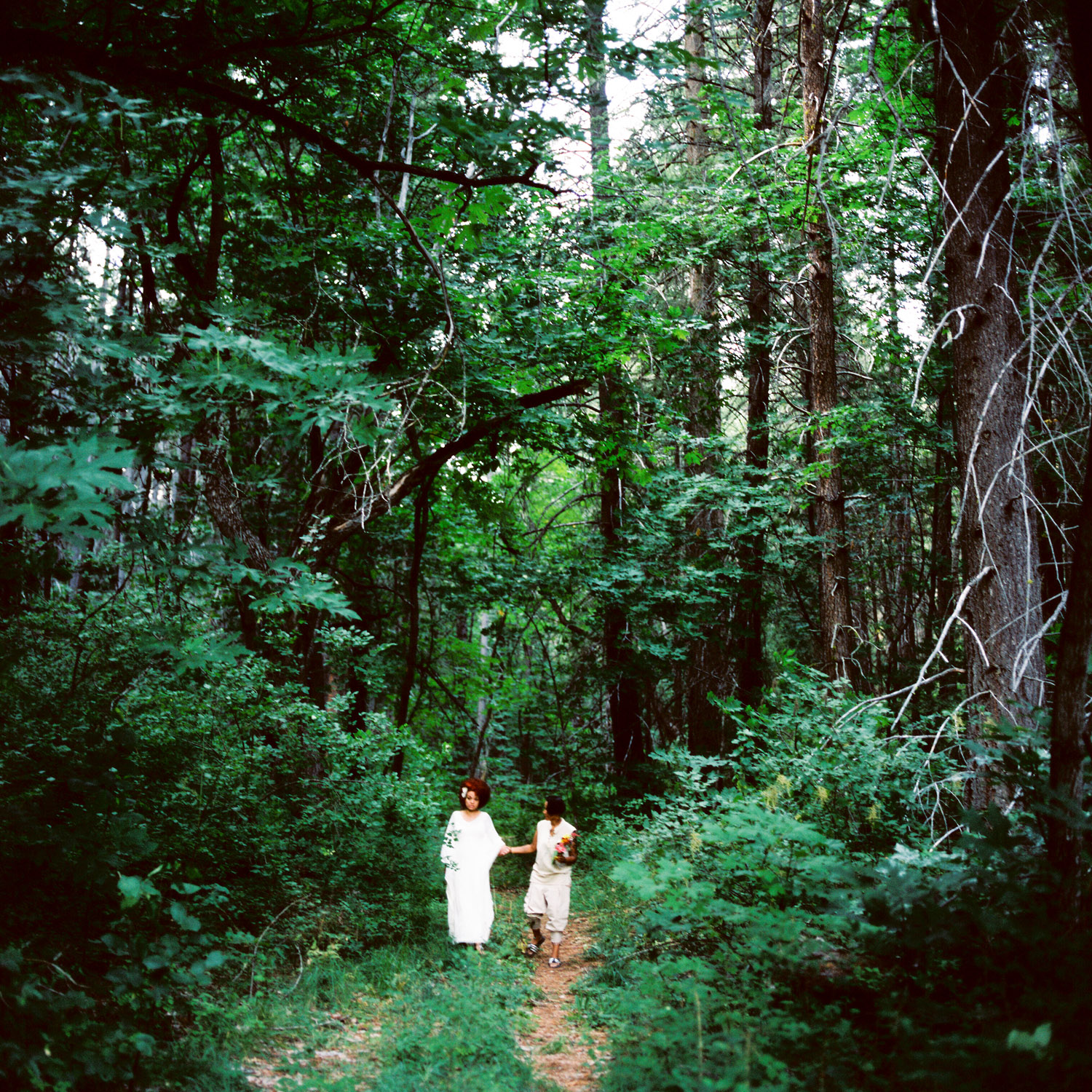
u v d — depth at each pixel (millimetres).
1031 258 6730
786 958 4707
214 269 8242
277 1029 5285
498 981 6543
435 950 7324
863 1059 3754
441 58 5730
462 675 19016
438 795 9445
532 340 10703
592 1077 4730
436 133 7684
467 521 15656
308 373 4758
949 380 12836
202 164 8555
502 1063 4828
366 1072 4734
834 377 12312
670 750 8219
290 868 7512
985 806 5992
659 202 12336
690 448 15867
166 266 8172
